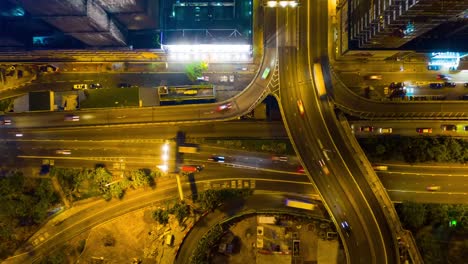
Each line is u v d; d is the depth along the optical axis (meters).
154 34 117.94
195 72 115.88
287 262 117.69
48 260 116.38
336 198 112.81
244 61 118.31
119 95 117.81
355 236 112.44
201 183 119.12
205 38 115.19
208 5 115.94
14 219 114.62
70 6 85.38
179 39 115.38
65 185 118.50
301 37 114.50
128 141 119.88
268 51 114.94
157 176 119.12
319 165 113.38
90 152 119.88
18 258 117.56
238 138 119.06
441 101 114.31
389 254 111.19
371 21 93.06
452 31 102.75
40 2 83.06
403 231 111.38
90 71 121.38
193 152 119.38
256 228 118.94
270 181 118.44
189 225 118.00
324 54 114.50
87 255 118.75
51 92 119.00
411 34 94.12
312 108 113.69
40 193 116.56
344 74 118.19
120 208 119.44
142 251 118.75
